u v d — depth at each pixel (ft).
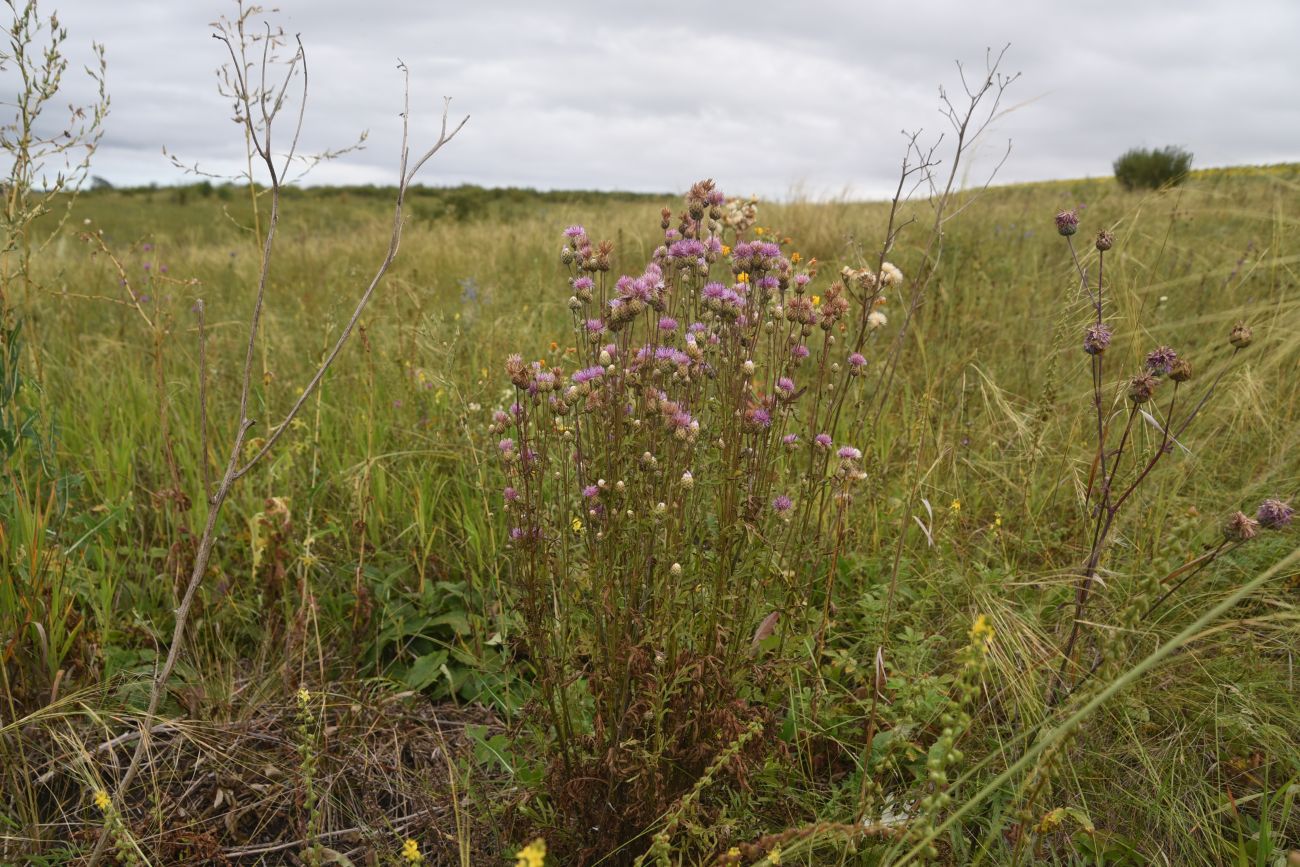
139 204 88.38
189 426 13.20
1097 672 6.17
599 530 6.82
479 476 10.55
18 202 8.13
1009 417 12.35
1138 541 9.36
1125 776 7.34
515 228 37.55
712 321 7.21
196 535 10.03
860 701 7.50
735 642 6.99
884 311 18.56
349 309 20.21
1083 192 38.99
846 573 9.68
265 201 78.74
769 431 7.51
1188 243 20.63
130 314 18.80
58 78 7.68
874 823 5.98
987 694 7.86
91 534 9.45
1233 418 11.65
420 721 8.60
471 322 18.02
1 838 6.61
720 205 7.98
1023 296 18.74
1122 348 13.52
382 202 79.71
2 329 8.14
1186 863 6.68
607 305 6.84
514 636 8.74
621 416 6.66
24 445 9.45
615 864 6.66
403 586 10.34
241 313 20.27
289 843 7.08
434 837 7.18
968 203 8.79
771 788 7.16
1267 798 6.78
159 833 6.70
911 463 11.60
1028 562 10.33
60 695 7.84
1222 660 8.02
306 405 13.16
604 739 6.67
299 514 11.05
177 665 8.69
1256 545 9.40
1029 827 5.90
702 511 7.43
